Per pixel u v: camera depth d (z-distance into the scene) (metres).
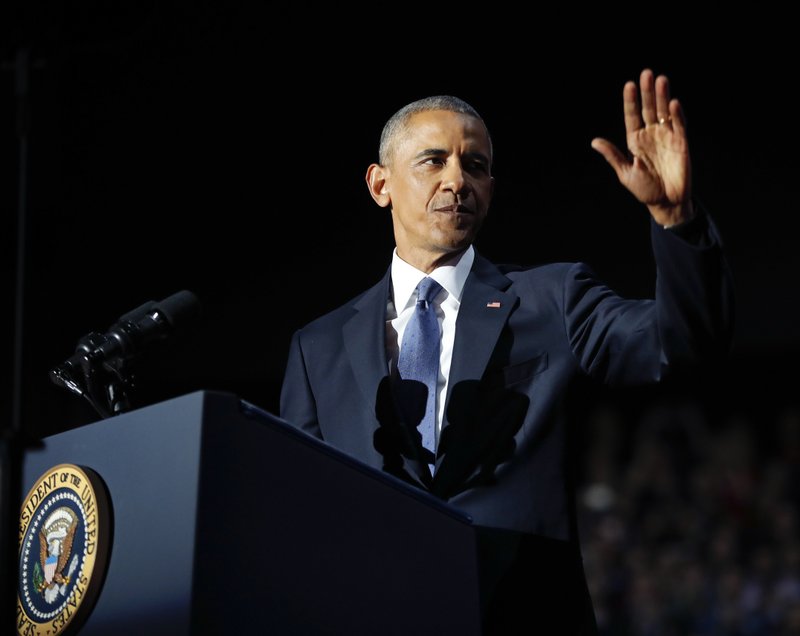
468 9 25.00
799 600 23.78
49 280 26.38
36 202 25.45
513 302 7.77
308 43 25.41
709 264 6.56
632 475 27.53
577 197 24.61
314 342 8.20
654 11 24.61
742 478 26.53
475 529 6.95
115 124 25.72
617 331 7.36
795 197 24.14
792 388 27.08
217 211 26.20
